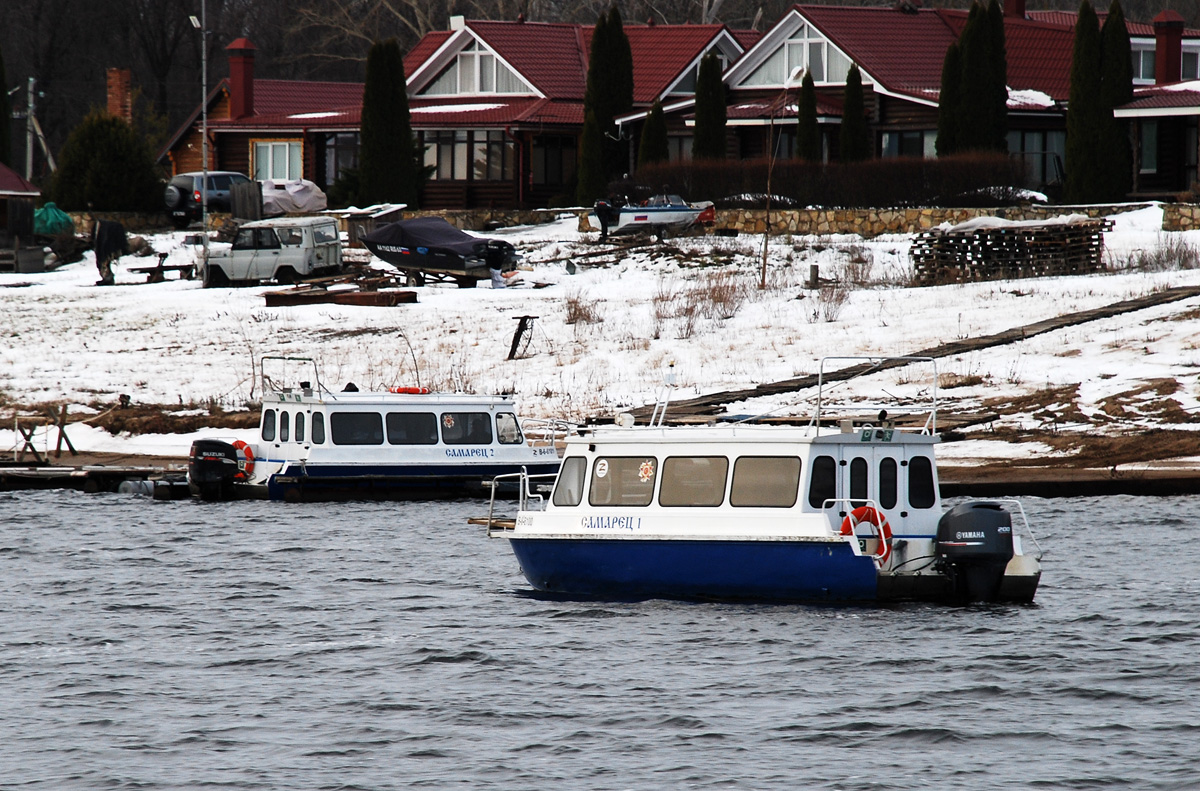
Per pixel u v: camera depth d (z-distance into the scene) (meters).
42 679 73.31
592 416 141.62
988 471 126.75
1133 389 143.75
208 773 60.53
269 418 133.12
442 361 170.25
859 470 87.56
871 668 74.06
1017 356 154.62
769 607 87.12
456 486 131.75
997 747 62.78
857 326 170.50
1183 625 81.00
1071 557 99.00
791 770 60.34
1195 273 180.62
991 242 191.00
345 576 96.88
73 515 122.25
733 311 178.75
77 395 169.62
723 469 88.12
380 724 66.38
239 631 82.50
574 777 59.84
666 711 67.69
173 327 192.88
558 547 90.75
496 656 76.81
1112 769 60.12
